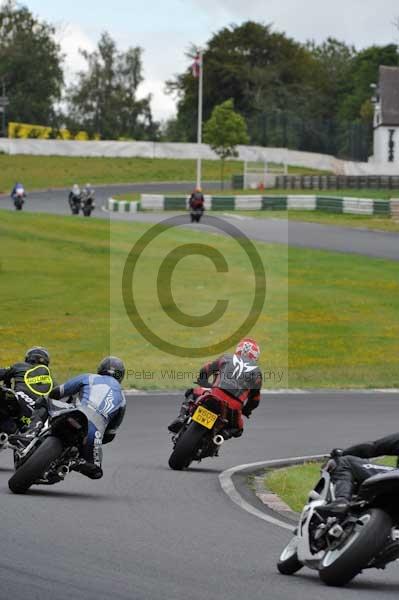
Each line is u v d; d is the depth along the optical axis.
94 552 30.95
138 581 27.59
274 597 26.80
